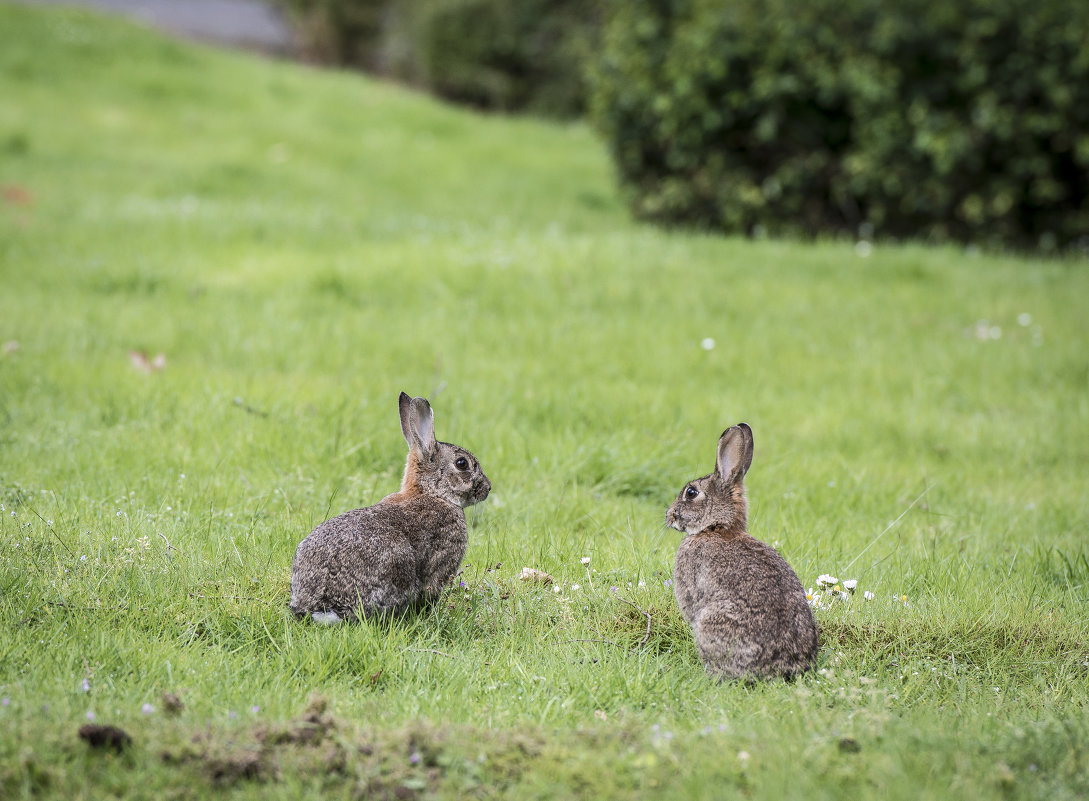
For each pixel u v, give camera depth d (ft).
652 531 67.56
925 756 40.42
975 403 97.14
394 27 358.43
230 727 40.78
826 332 113.29
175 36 328.08
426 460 55.93
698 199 171.94
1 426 76.18
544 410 86.69
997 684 51.01
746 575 49.49
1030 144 159.22
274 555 58.95
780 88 158.30
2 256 130.21
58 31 281.95
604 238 146.72
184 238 143.54
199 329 104.68
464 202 199.72
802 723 43.39
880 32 157.69
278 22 399.24
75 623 49.42
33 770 36.76
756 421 89.45
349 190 204.03
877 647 53.72
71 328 102.22
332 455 75.36
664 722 43.75
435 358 99.40
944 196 160.56
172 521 61.87
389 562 51.80
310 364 96.07
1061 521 73.61
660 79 166.91
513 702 46.09
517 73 332.80
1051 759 40.81
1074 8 155.94
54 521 60.18
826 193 169.68
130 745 39.01
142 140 224.94
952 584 61.00
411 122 268.21
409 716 43.70
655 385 96.89
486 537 64.90
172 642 49.26
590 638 53.26
